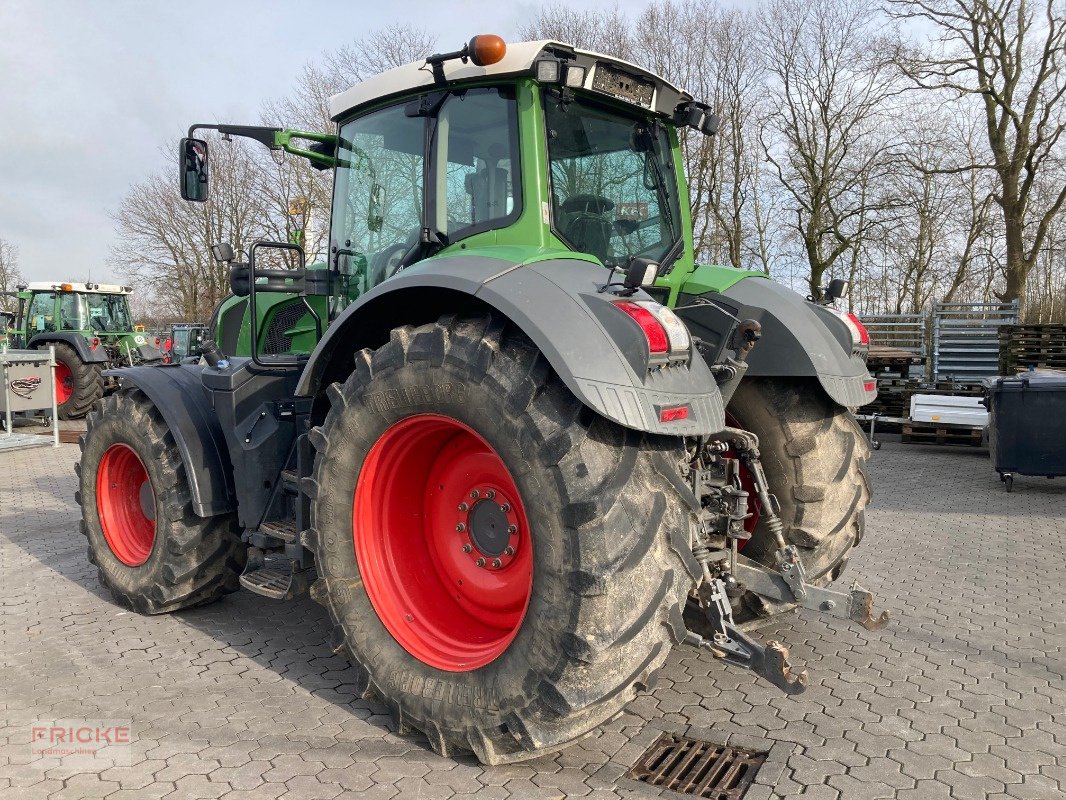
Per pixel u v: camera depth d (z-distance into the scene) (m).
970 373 12.44
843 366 3.41
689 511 2.54
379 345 3.19
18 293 15.29
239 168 27.41
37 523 6.38
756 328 2.90
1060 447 7.15
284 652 3.69
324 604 3.04
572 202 3.13
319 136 4.29
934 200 22.52
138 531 4.40
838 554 3.50
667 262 3.57
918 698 3.17
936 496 7.23
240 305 4.95
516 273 2.56
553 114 3.07
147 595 4.05
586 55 3.02
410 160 3.39
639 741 2.84
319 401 3.35
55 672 3.46
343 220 3.75
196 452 3.84
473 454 2.92
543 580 2.40
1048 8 16.47
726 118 20.59
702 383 2.58
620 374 2.34
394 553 3.01
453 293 2.80
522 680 2.45
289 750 2.77
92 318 15.91
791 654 3.62
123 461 4.38
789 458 3.39
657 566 2.39
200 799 2.47
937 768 2.64
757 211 21.61
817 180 19.97
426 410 2.70
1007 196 17.50
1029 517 6.36
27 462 9.62
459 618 3.01
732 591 2.92
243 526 3.82
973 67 17.42
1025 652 3.63
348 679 3.38
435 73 3.06
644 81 3.30
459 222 3.17
